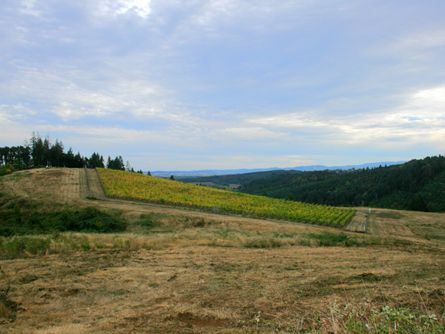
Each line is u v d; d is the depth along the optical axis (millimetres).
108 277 10828
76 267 12172
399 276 11016
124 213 34219
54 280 10430
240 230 28891
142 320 7070
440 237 32438
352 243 21141
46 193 43844
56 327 6805
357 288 9406
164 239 19594
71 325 6910
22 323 7137
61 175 59125
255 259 14133
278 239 20859
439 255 17500
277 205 48594
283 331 6055
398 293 8555
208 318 7074
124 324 6859
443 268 12617
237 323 6723
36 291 9336
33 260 13383
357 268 12508
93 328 6684
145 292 9352
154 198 44094
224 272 11641
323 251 17156
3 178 54469
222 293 9055
